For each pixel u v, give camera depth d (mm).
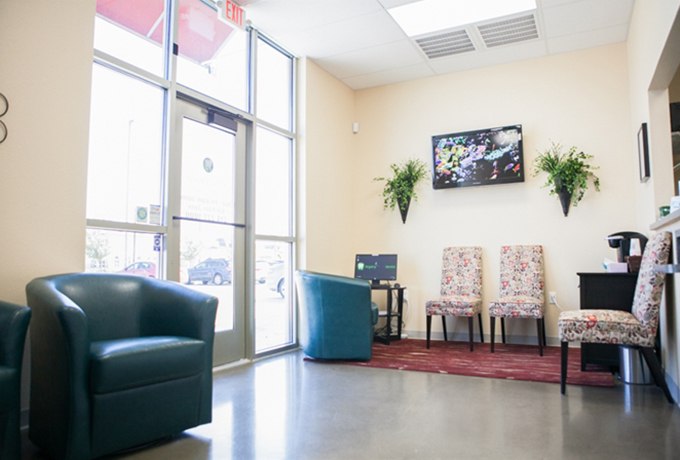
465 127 5098
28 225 2393
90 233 2855
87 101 2699
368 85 5539
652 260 2691
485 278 4906
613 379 3205
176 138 3445
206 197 3691
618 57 4488
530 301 4148
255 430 2289
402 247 5328
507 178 4785
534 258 4582
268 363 3881
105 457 1974
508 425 2328
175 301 2451
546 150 4719
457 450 2023
